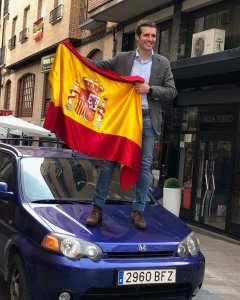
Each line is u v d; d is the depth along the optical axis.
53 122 4.56
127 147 4.54
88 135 4.60
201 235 9.55
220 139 10.06
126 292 4.09
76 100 4.63
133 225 4.57
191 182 10.93
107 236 4.22
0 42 28.11
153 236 4.40
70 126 4.57
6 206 5.02
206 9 10.71
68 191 5.04
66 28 16.91
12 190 4.99
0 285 5.43
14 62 24.14
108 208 4.91
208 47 10.03
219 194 10.00
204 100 10.52
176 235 4.52
